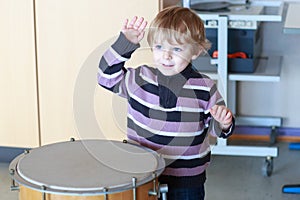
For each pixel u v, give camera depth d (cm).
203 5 302
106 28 259
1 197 261
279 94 336
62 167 149
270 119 331
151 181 143
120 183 139
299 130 337
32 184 139
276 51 330
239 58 288
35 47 269
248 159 310
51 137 279
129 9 255
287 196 265
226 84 286
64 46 265
